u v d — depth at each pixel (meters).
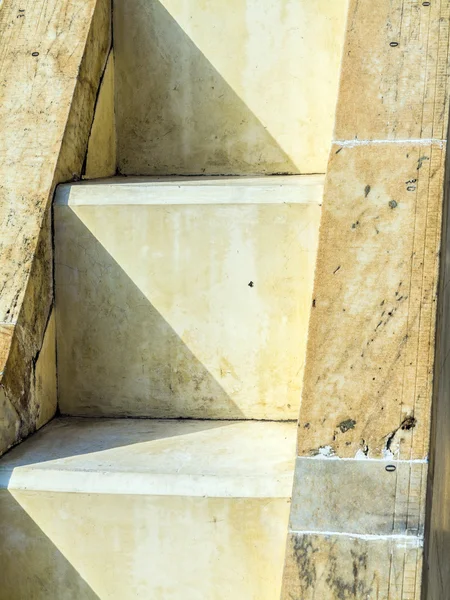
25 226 3.58
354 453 2.88
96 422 3.69
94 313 3.70
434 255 3.13
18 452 3.35
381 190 3.27
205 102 4.37
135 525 3.07
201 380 3.66
